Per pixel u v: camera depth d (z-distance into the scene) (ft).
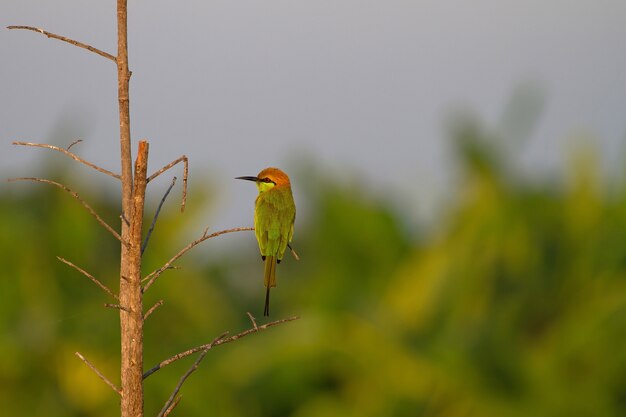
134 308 18.44
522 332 57.67
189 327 60.64
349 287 60.39
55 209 61.00
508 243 58.03
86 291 60.34
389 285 59.36
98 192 63.05
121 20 18.86
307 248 66.23
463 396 53.93
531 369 53.42
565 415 53.83
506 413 52.47
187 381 56.08
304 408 55.57
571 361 55.16
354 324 55.72
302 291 63.41
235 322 64.34
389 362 54.70
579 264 58.75
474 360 54.03
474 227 58.18
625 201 59.98
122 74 18.78
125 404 18.47
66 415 56.24
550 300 58.54
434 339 56.13
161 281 60.18
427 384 53.06
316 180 64.34
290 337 56.34
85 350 57.00
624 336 55.31
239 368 56.54
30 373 56.18
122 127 18.67
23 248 59.26
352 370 54.54
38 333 57.62
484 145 58.90
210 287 63.77
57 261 60.08
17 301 57.67
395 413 54.54
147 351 57.82
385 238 62.08
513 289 58.13
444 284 57.36
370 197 63.77
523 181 60.08
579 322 55.57
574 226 59.26
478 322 55.47
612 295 57.06
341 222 62.85
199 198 61.87
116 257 63.41
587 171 60.08
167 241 61.36
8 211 60.18
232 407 55.98
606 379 54.13
